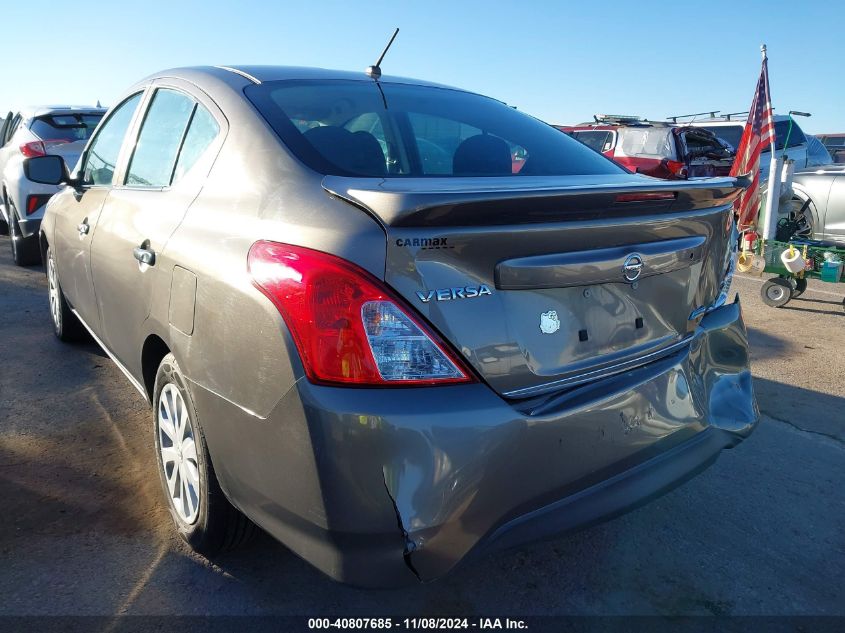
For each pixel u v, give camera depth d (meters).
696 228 2.39
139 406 3.86
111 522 2.74
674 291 2.35
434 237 1.79
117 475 3.10
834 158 15.67
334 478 1.75
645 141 12.01
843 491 3.14
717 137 12.69
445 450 1.76
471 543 1.85
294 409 1.79
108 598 2.31
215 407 2.10
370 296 1.76
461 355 1.82
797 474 3.29
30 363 4.52
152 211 2.74
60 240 4.19
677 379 2.31
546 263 1.96
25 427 3.57
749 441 3.63
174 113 2.94
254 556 2.56
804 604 2.39
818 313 6.55
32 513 2.79
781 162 8.10
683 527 2.84
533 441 1.89
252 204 2.16
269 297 1.87
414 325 1.78
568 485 1.99
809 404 4.15
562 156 2.87
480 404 1.82
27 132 7.85
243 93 2.59
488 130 2.87
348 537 1.77
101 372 4.37
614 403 2.07
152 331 2.59
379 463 1.73
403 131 2.61
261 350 1.88
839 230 8.91
